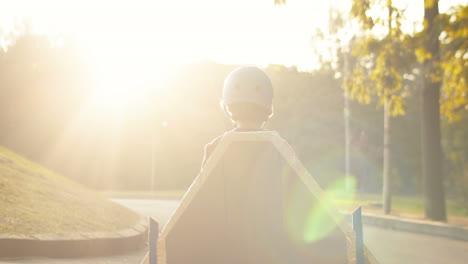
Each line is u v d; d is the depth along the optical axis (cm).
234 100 234
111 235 965
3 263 716
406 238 1433
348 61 2008
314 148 5594
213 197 205
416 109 6309
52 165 6588
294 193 203
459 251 1177
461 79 1677
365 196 3919
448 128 4997
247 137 205
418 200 3634
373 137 5756
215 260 204
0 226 829
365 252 210
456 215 2181
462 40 1603
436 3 1683
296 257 202
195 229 205
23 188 1167
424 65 1714
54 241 828
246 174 204
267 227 203
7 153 1614
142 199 3753
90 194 1559
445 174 5194
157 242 206
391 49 1686
